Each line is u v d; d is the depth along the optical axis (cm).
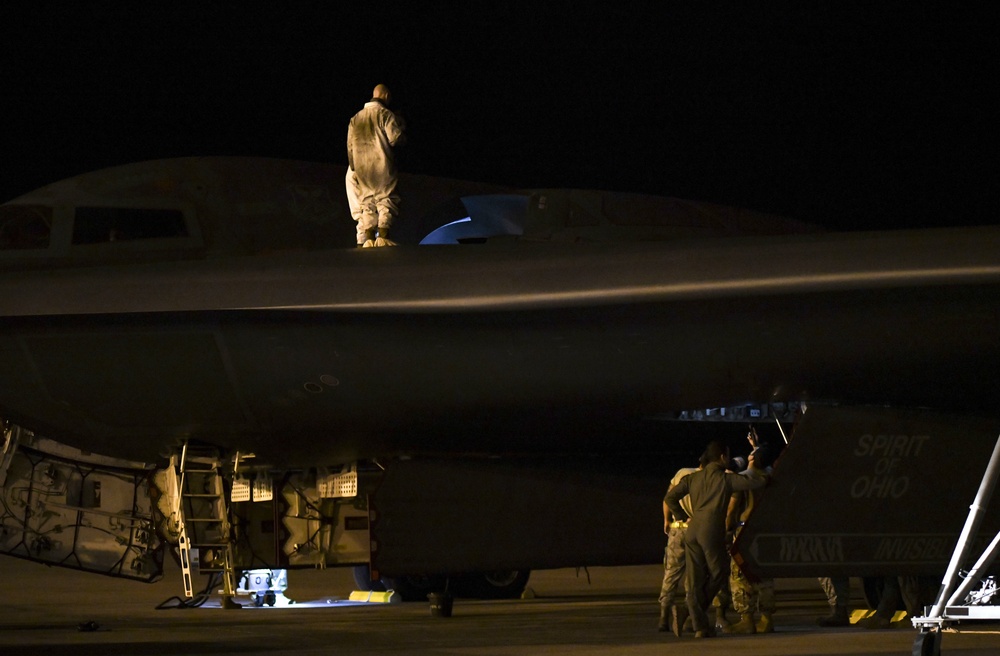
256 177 4606
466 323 3666
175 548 4538
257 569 4484
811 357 3684
